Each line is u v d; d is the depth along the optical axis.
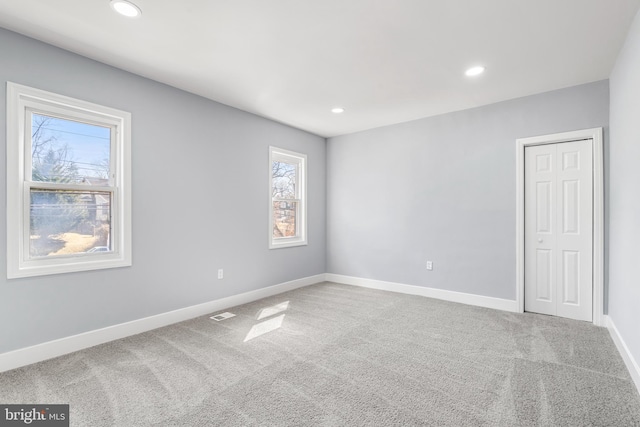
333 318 3.43
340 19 2.17
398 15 2.13
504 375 2.21
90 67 2.71
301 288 4.85
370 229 4.93
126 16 2.13
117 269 2.88
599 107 3.16
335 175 5.36
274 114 4.23
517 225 3.63
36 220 2.48
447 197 4.17
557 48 2.56
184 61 2.78
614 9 2.06
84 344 2.65
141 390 2.02
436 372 2.25
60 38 2.41
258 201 4.27
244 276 4.07
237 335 2.94
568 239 3.39
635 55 2.16
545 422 1.71
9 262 2.29
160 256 3.20
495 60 2.76
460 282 4.07
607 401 1.90
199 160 3.56
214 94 3.53
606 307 3.11
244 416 1.77
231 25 2.24
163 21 2.19
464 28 2.28
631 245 2.27
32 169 2.46
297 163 5.04
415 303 4.00
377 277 4.86
